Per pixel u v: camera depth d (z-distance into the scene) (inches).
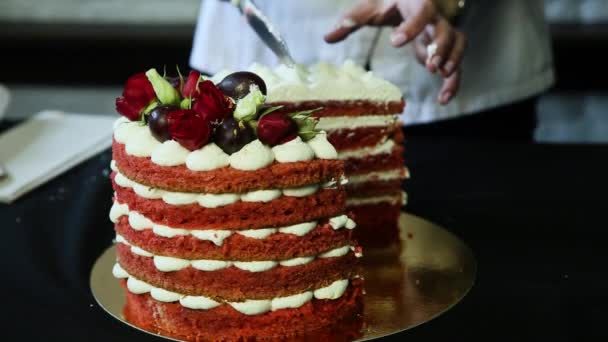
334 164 69.2
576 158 106.3
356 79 91.7
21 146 109.6
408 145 112.2
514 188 97.9
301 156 67.8
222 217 67.6
